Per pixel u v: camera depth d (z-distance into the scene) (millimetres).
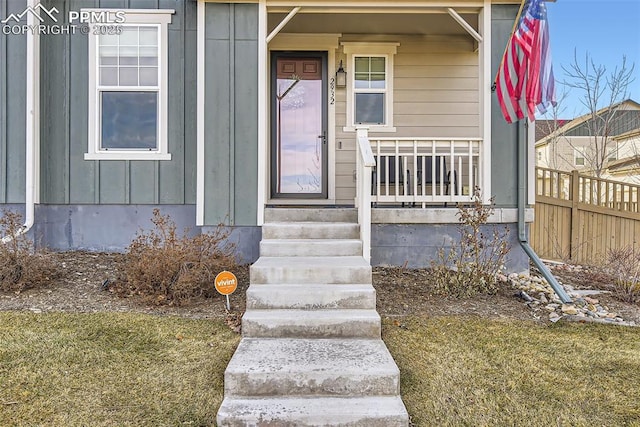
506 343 3350
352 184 6902
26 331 3355
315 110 6934
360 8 5238
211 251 4539
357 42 6828
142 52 5730
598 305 4336
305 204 6766
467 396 2707
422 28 6535
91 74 5684
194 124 5754
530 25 4312
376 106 6961
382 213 5152
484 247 4746
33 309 3814
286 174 6930
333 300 3566
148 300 4008
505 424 2473
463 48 6906
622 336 3521
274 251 4422
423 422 2500
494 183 5203
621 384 2828
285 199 6844
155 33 5734
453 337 3436
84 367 2908
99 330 3412
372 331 3281
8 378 2754
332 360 2832
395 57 6906
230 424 2438
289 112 6918
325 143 6910
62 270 4789
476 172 5469
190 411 2537
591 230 6754
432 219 5168
